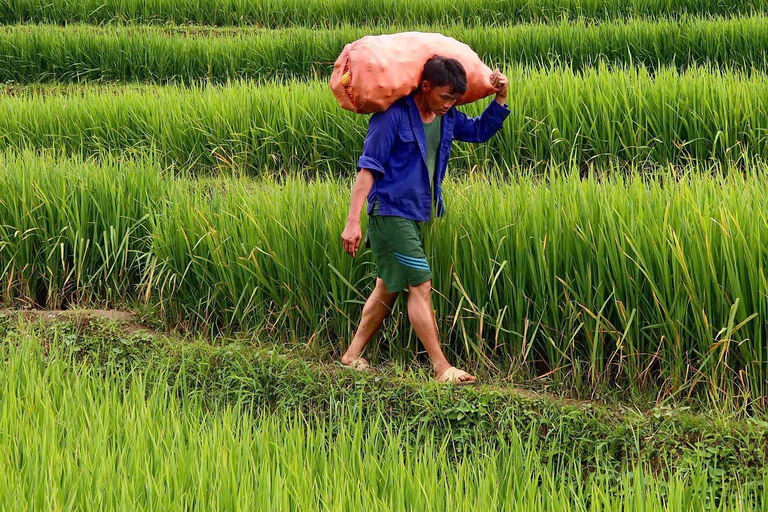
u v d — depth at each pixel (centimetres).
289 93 956
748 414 441
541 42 1313
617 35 1277
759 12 1377
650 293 471
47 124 992
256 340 555
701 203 489
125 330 592
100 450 364
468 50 480
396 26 1570
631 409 440
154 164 791
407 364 524
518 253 492
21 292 660
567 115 843
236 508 320
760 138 804
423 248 515
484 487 345
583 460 421
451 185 589
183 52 1436
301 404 490
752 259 438
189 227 600
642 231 469
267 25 1739
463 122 495
